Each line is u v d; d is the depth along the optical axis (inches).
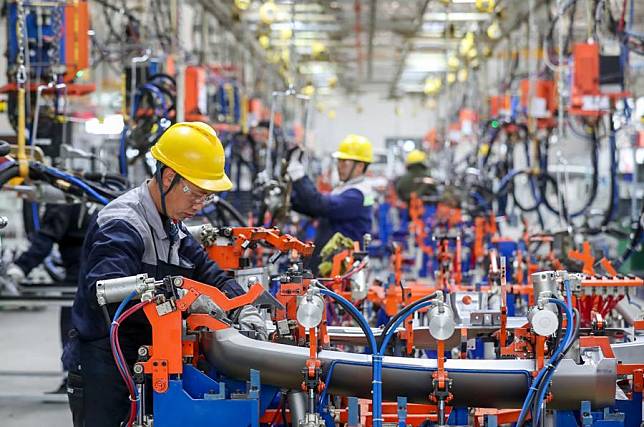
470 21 486.9
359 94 930.7
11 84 234.8
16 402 222.7
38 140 244.1
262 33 522.6
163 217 119.1
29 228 243.4
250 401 103.1
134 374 103.2
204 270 129.7
